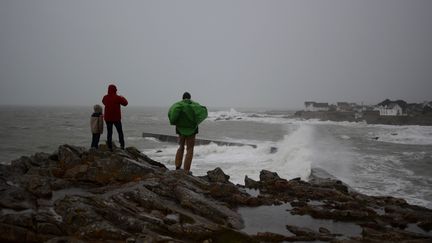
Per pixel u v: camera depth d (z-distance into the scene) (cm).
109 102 1051
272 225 736
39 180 799
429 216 841
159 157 2675
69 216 618
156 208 699
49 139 4262
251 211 830
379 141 4566
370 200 1030
